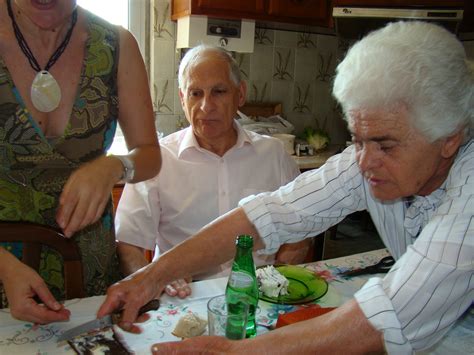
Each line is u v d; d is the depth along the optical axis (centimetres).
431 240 62
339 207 100
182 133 153
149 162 105
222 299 87
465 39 288
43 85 95
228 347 64
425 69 61
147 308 90
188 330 85
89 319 90
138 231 138
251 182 149
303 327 65
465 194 64
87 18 102
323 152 276
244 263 88
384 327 60
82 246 104
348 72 67
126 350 80
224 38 231
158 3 238
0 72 91
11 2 91
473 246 60
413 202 87
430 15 232
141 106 111
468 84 64
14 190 98
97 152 104
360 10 235
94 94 101
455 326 90
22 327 86
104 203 84
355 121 67
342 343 62
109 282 112
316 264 124
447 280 60
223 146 147
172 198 144
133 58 108
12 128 94
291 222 99
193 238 98
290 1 236
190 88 139
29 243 99
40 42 94
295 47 282
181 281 106
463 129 68
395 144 65
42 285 83
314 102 298
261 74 277
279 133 259
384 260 124
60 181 100
